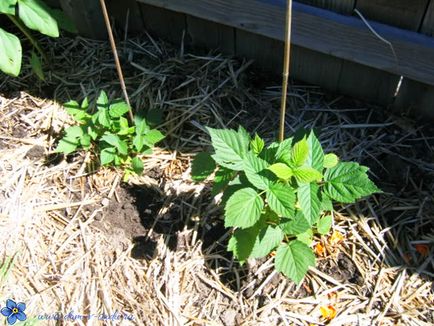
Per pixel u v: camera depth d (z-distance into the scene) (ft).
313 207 2.31
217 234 2.83
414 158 3.01
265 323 2.56
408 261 2.71
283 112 2.40
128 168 3.04
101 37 3.66
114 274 2.72
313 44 3.05
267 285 2.67
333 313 2.58
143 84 3.40
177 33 3.58
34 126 3.26
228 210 2.31
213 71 3.42
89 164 3.09
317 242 2.77
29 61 3.59
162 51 3.58
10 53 3.03
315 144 2.44
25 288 2.67
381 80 3.11
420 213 2.83
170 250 2.79
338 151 3.07
